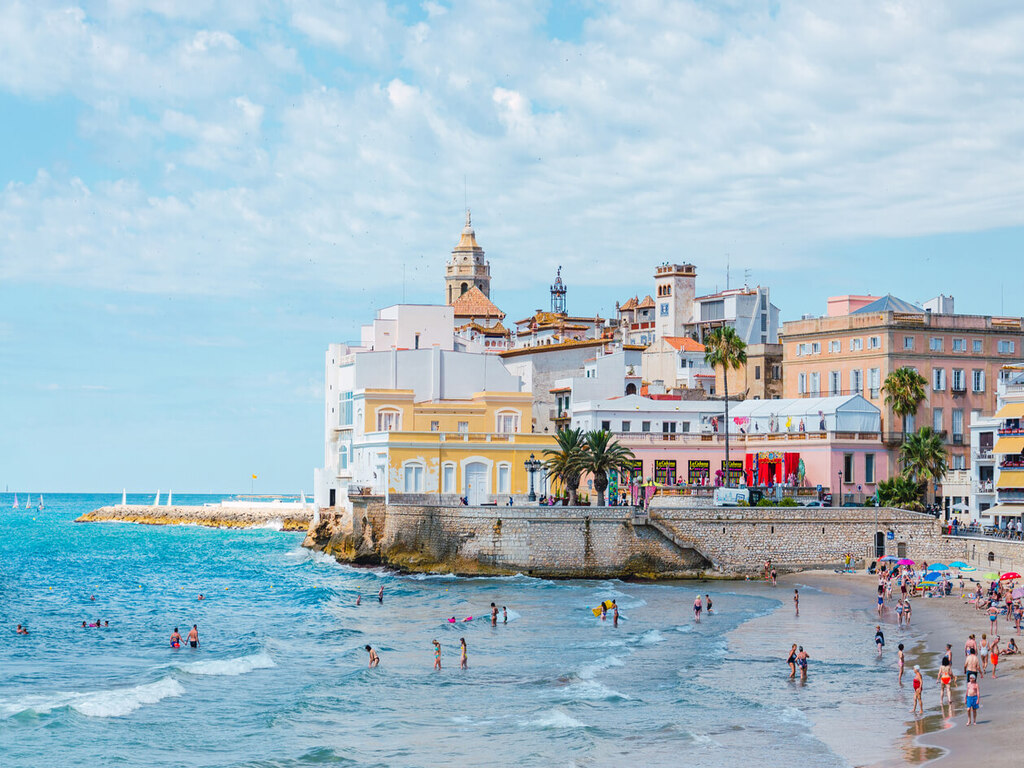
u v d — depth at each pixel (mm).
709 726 62438
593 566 115125
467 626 94438
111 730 64812
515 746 60062
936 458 128750
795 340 151625
